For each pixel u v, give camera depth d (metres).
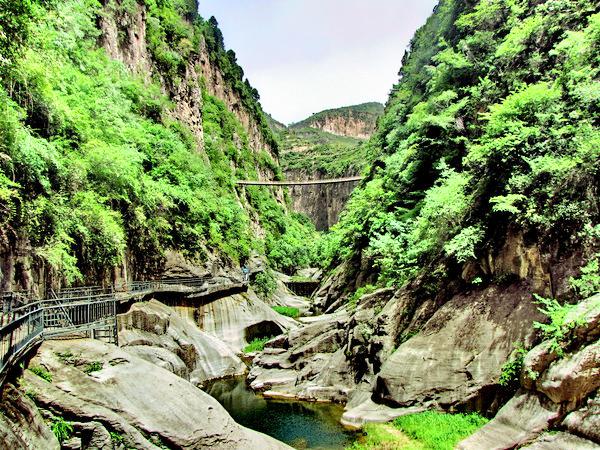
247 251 43.66
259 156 96.62
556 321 9.95
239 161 71.69
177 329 21.03
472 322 13.30
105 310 14.61
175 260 28.58
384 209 27.28
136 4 44.91
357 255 30.95
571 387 9.02
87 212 18.16
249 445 10.41
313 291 52.62
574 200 12.02
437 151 24.19
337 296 33.03
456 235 15.34
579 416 8.70
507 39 22.06
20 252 13.74
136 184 23.64
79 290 16.56
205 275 30.62
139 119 33.91
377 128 59.31
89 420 8.63
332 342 20.08
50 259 14.77
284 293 49.28
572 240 11.70
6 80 13.20
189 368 19.70
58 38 16.56
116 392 9.62
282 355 21.17
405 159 26.73
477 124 22.45
